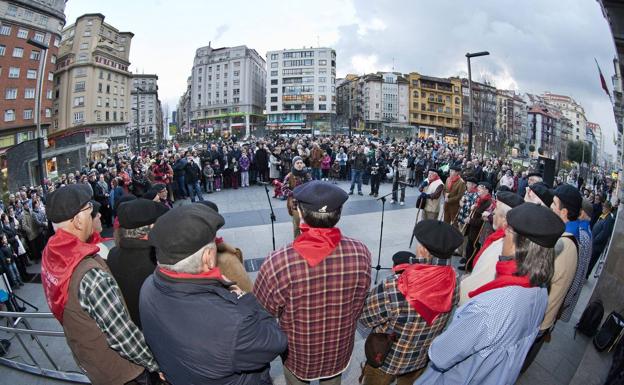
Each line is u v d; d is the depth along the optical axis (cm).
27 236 772
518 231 158
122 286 219
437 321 198
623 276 314
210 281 142
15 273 628
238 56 11038
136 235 221
